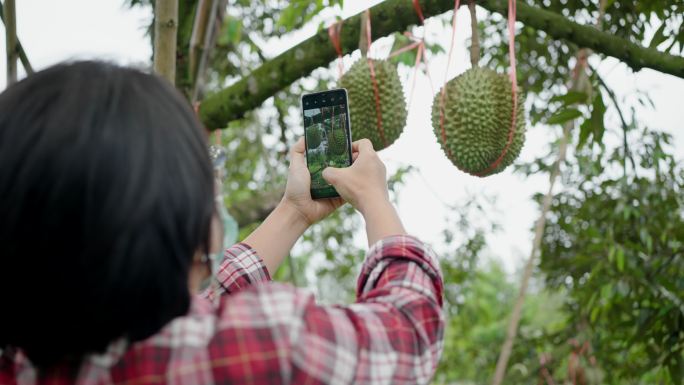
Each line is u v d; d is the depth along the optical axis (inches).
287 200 43.4
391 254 31.7
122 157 23.3
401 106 68.2
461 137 65.2
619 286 106.2
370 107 66.6
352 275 171.8
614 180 117.3
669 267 107.2
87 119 23.4
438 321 30.3
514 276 385.1
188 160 24.9
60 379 25.5
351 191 36.3
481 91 64.9
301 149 44.7
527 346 151.9
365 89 66.2
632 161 88.4
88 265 23.0
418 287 30.5
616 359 139.5
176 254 24.2
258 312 27.1
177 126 25.3
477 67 66.6
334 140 42.8
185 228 24.4
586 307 124.4
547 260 137.7
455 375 242.4
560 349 142.8
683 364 100.3
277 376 25.8
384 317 28.8
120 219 22.8
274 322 26.6
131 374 25.3
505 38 114.6
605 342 126.8
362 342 27.5
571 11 92.5
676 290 103.3
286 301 27.4
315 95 43.3
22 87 25.1
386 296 30.1
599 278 120.4
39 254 23.1
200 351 25.8
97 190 22.9
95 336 24.2
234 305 27.5
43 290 23.5
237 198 160.2
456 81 67.1
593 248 115.3
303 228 43.4
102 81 24.8
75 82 24.6
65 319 23.8
